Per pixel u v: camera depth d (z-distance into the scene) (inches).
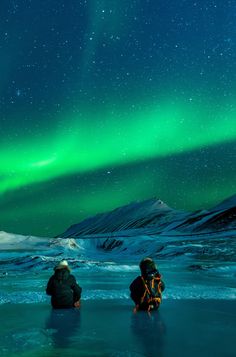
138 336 228.8
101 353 190.2
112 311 322.0
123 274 794.2
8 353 190.2
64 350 196.1
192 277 716.0
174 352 192.9
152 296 319.9
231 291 456.8
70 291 337.7
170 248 2386.8
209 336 228.7
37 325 262.2
